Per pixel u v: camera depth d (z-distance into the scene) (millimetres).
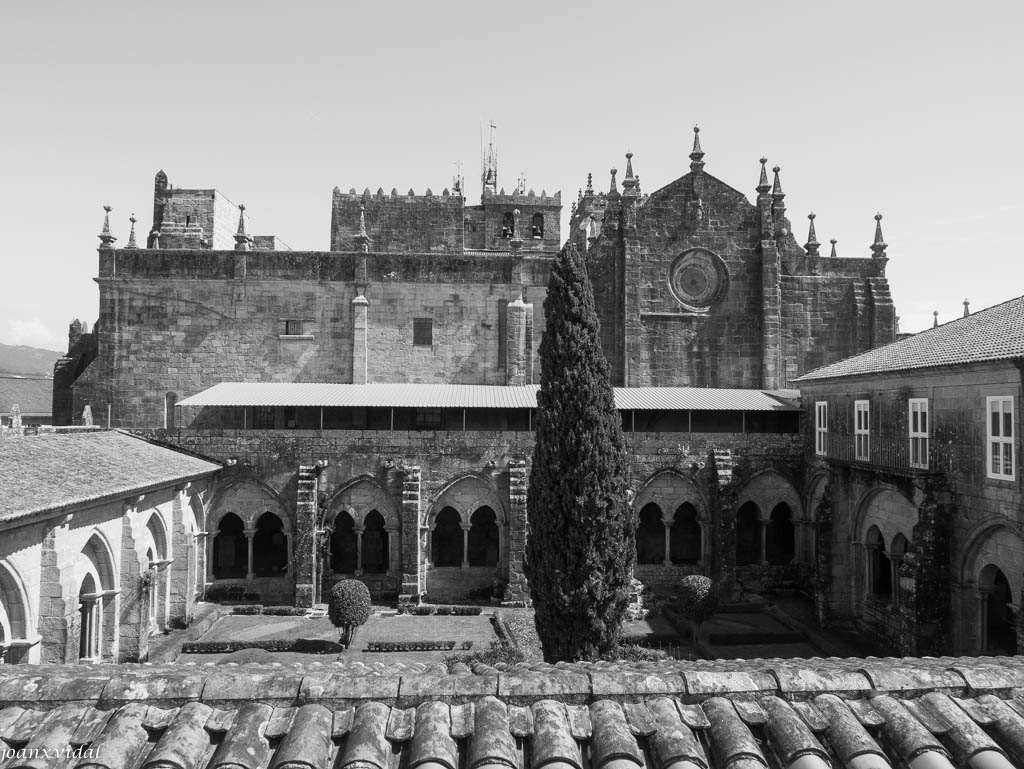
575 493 28844
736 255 50344
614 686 8320
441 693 8133
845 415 38250
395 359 49375
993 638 30578
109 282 48000
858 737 7559
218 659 31547
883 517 34750
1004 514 26266
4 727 7492
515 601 39844
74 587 26250
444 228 61031
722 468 42062
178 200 58188
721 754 7418
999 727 7895
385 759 7223
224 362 48500
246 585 41125
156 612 35125
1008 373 25875
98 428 40156
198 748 7254
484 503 42156
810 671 8633
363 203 57281
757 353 50125
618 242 49594
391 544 41781
